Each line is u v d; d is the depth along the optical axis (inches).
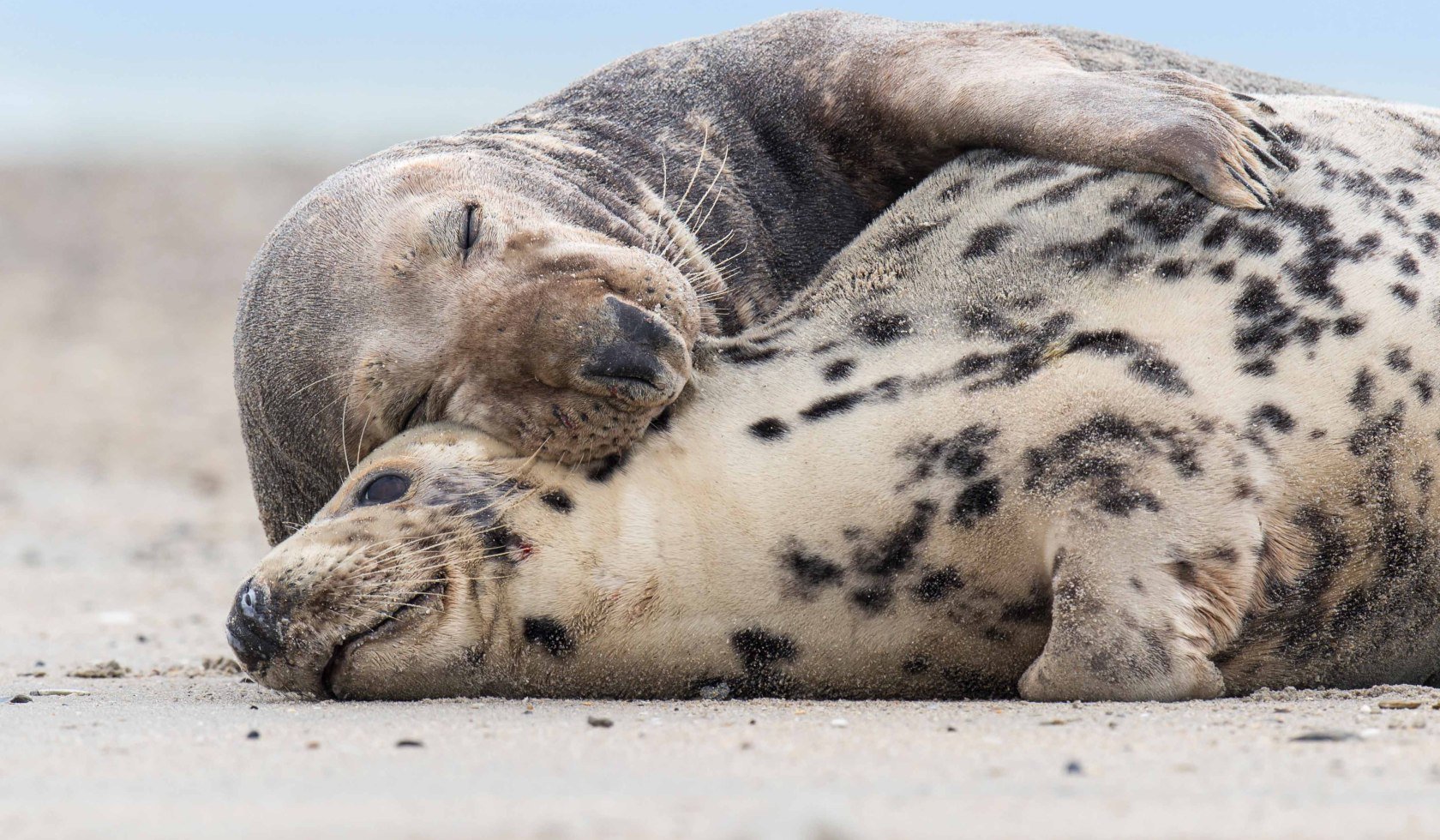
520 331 573.0
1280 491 525.3
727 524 539.8
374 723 470.0
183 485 1584.6
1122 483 514.6
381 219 644.7
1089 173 602.9
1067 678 506.0
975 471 528.1
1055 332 551.8
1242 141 595.2
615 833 291.4
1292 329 547.5
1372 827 305.6
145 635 876.0
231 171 3503.9
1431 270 571.2
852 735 434.0
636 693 547.2
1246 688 556.7
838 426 547.5
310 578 529.7
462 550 536.4
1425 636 569.3
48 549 1246.3
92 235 2982.3
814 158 719.7
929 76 676.1
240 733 452.4
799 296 637.9
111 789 365.1
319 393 640.4
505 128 750.5
